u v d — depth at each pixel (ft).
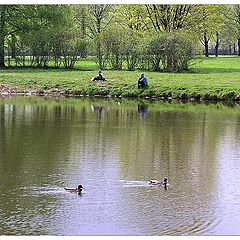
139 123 167.63
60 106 200.64
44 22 309.01
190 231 84.58
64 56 294.05
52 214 90.53
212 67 314.14
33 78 244.22
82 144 137.39
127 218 89.25
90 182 106.42
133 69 277.64
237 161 122.83
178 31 283.59
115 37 280.72
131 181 107.76
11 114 182.29
